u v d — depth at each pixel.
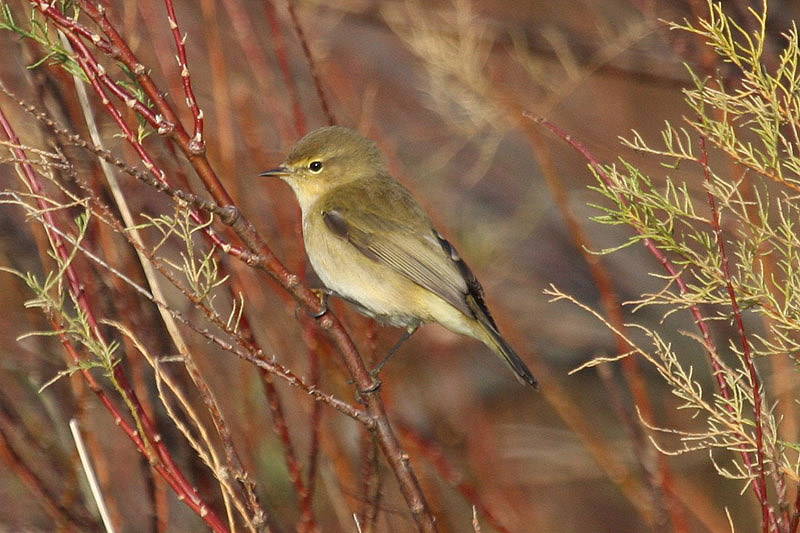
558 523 14.98
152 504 8.80
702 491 14.88
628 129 16.17
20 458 9.37
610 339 16.28
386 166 11.94
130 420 9.20
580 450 14.62
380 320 11.01
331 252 10.87
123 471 11.13
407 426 12.25
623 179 7.56
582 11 15.98
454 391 14.12
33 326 10.79
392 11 15.14
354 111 14.60
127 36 10.02
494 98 13.62
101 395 7.01
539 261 16.86
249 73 14.12
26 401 11.02
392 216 10.88
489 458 13.45
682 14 13.00
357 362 7.72
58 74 9.33
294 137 12.72
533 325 16.53
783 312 7.31
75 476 9.26
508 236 15.51
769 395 12.42
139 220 10.43
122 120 6.89
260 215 12.25
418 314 10.77
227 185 11.02
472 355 16.25
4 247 10.86
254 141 11.81
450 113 14.72
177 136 7.01
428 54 13.55
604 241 16.62
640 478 13.67
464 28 13.59
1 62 10.75
